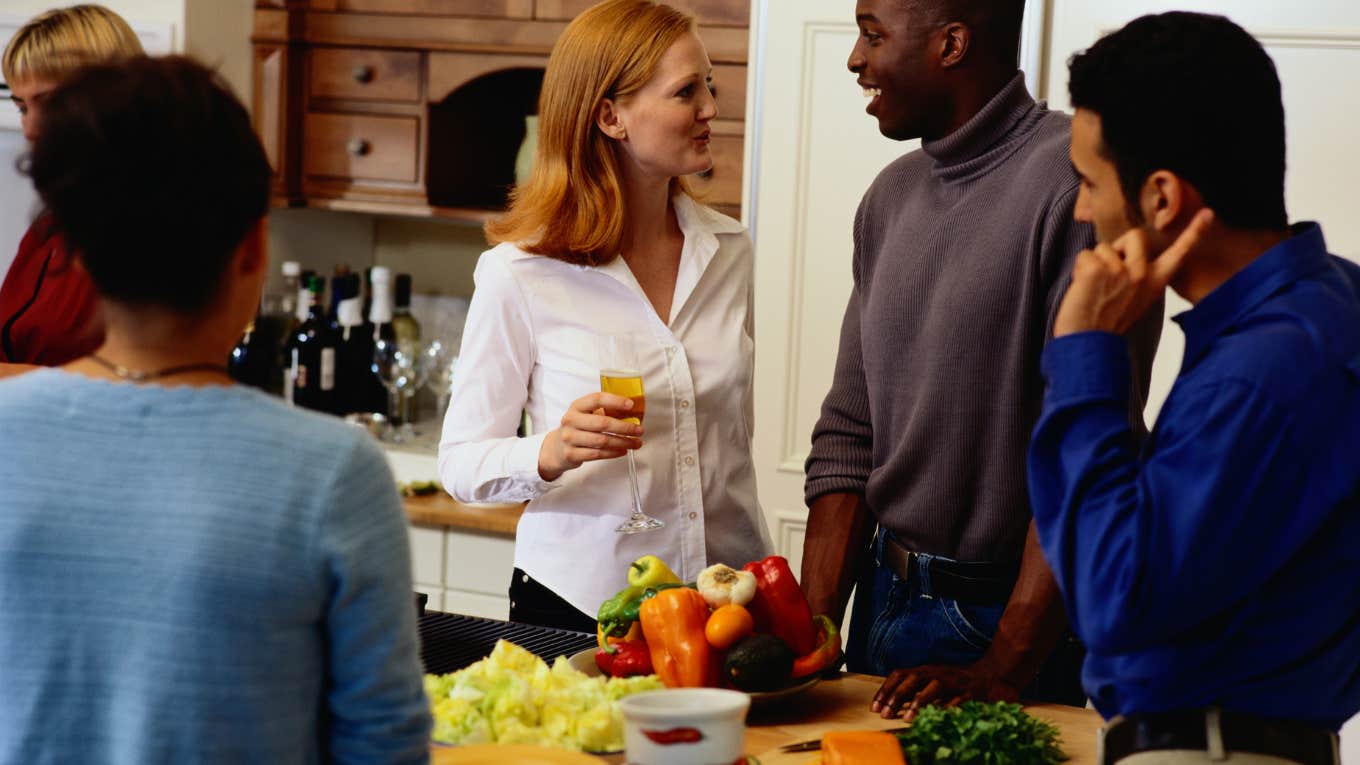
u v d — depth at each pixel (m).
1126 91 1.18
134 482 1.00
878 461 2.01
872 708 1.66
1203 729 1.19
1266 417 1.09
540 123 2.07
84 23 2.25
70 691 1.00
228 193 1.01
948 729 1.47
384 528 1.04
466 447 2.05
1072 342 1.19
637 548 2.08
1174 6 2.77
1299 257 1.18
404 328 3.88
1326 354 1.11
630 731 1.22
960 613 1.88
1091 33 2.84
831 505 2.03
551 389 2.08
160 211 0.98
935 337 1.89
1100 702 1.29
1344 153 2.71
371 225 4.21
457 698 1.46
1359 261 2.71
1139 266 1.18
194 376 1.05
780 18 3.08
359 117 3.68
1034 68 2.87
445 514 3.31
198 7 3.52
